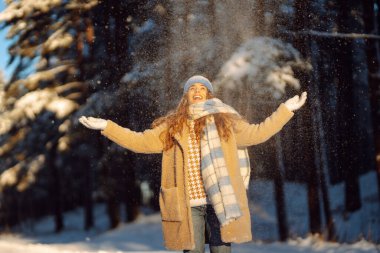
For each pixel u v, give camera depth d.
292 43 11.82
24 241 23.06
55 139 18.72
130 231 17.91
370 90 14.50
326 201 13.75
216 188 2.61
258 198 16.45
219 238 2.69
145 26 14.20
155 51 13.93
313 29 12.36
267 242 13.45
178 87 12.80
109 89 15.23
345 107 13.49
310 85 11.91
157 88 13.25
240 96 10.37
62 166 24.28
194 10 12.68
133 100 14.07
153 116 13.77
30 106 15.49
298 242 13.33
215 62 12.21
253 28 11.93
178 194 2.71
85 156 20.81
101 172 18.91
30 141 19.66
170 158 2.80
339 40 12.55
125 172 18.16
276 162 13.54
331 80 12.92
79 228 26.73
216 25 12.35
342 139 14.11
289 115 2.66
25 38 16.34
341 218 16.03
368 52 14.05
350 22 13.80
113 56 15.59
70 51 17.05
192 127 2.76
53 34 15.81
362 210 16.30
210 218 2.71
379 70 14.21
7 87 16.69
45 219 31.94
